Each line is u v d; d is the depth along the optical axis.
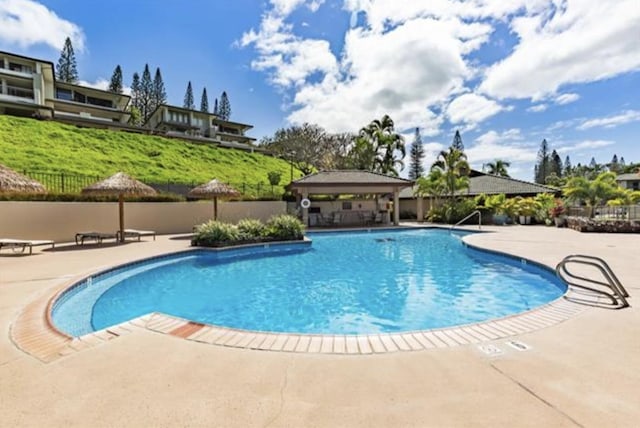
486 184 27.80
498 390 2.53
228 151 38.59
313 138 42.69
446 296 6.84
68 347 3.36
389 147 35.72
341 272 9.12
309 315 5.81
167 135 40.72
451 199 24.73
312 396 2.48
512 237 13.89
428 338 3.59
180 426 2.12
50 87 38.41
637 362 2.98
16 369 2.89
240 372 2.85
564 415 2.22
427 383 2.65
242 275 8.78
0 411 2.28
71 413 2.25
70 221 13.12
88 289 6.82
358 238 16.97
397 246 14.11
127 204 15.00
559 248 10.52
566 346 3.33
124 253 10.02
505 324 3.97
